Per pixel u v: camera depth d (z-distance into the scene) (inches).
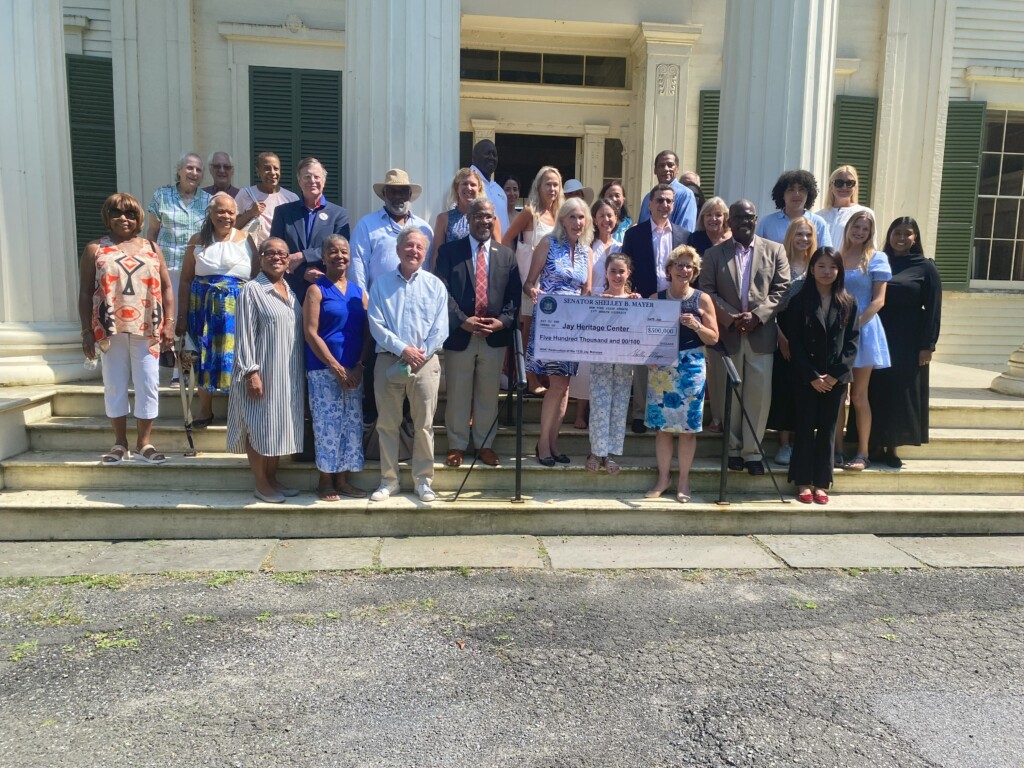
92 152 313.4
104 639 129.7
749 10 228.5
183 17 314.3
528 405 222.4
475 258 191.8
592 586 155.6
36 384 217.3
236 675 118.8
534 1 326.0
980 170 356.5
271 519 179.2
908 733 106.0
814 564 169.2
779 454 208.4
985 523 191.3
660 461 195.5
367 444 203.5
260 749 100.0
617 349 186.2
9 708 108.6
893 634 136.4
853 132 347.3
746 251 193.2
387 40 209.5
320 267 195.2
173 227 222.7
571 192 261.4
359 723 106.4
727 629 137.4
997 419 234.8
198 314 193.6
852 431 213.8
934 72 345.7
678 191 232.2
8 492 185.6
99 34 311.7
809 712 111.0
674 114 336.5
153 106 316.8
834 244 214.4
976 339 362.6
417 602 146.3
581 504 186.9
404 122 211.5
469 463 199.8
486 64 349.7
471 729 105.6
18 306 219.8
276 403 175.6
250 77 325.7
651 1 330.3
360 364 184.7
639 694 115.2
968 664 126.0
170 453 202.5
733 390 194.7
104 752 98.7
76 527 177.2
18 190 217.3
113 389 187.0
